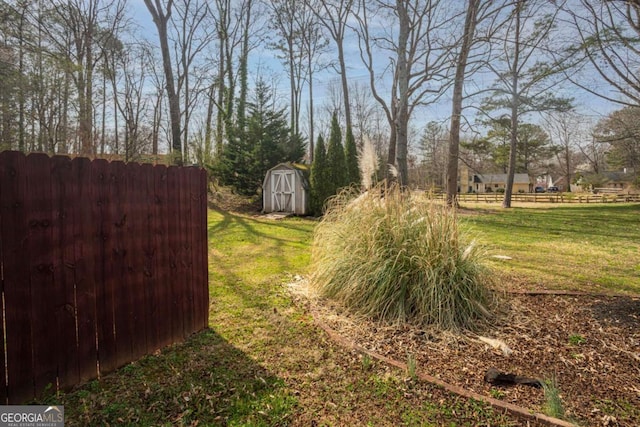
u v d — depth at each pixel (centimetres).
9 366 167
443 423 173
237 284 415
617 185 3428
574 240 754
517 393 198
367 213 377
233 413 180
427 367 229
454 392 198
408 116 942
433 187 418
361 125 2731
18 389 171
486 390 201
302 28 1916
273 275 456
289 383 210
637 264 529
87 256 198
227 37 1708
